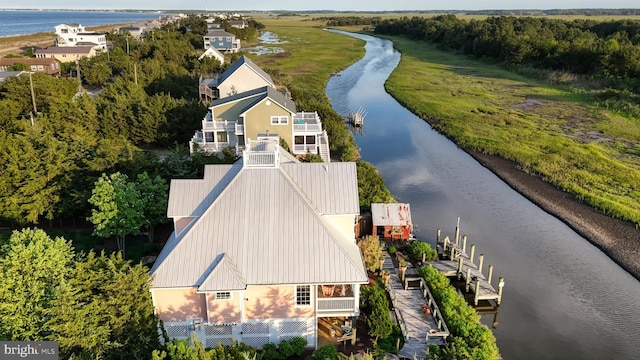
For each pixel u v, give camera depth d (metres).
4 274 18.69
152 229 32.09
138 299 19.69
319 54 139.88
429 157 56.53
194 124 52.09
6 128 45.25
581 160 52.06
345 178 25.23
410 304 26.88
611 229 38.06
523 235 37.94
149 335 19.66
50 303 17.91
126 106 52.22
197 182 24.59
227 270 21.47
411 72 112.06
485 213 41.81
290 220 23.17
